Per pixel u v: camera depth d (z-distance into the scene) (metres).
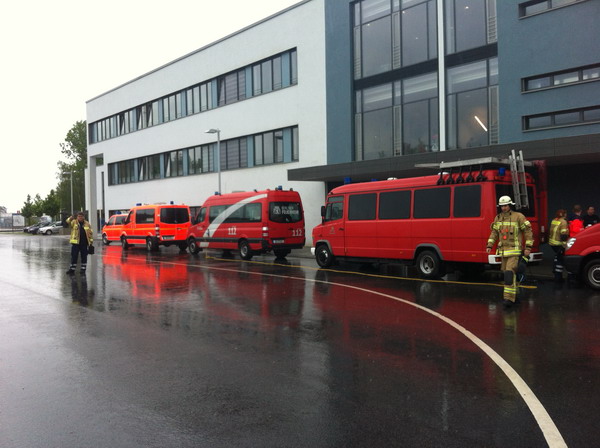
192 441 3.64
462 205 11.77
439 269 12.35
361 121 21.91
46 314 8.47
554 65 15.46
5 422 4.01
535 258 11.80
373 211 13.96
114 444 3.61
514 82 16.38
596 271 10.29
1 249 27.78
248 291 10.79
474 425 3.85
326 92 23.03
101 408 4.29
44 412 4.21
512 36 16.41
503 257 8.96
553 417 3.99
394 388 4.70
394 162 18.12
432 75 19.17
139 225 24.66
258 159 27.28
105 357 5.85
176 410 4.22
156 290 11.08
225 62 28.95
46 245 32.66
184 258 19.89
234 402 4.39
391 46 20.62
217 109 29.81
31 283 12.55
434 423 3.90
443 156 16.48
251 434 3.74
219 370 5.31
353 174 19.61
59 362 5.66
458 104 18.33
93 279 13.20
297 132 24.97
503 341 6.38
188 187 32.72
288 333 6.93
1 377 5.14
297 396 4.52
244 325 7.46
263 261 18.34
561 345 6.16
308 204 23.95
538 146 14.01
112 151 40.78
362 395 4.52
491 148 15.13
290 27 24.86
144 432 3.80
